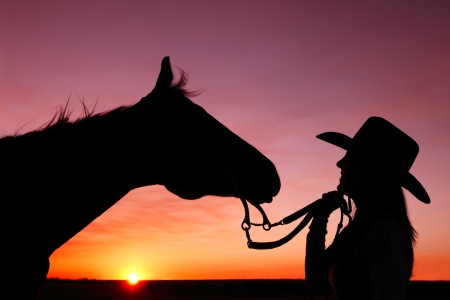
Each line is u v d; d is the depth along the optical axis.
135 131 2.47
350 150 2.20
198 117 2.59
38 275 2.32
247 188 2.62
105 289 80.12
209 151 2.56
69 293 57.34
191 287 109.44
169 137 2.50
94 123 2.50
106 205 2.38
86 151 2.38
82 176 2.33
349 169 2.30
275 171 2.75
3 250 2.13
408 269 1.83
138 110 2.53
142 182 2.53
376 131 2.38
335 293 2.15
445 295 68.81
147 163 2.49
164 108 2.53
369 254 1.89
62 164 2.32
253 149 2.72
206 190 2.60
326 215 2.62
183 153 2.53
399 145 2.33
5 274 2.14
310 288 2.46
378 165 2.20
